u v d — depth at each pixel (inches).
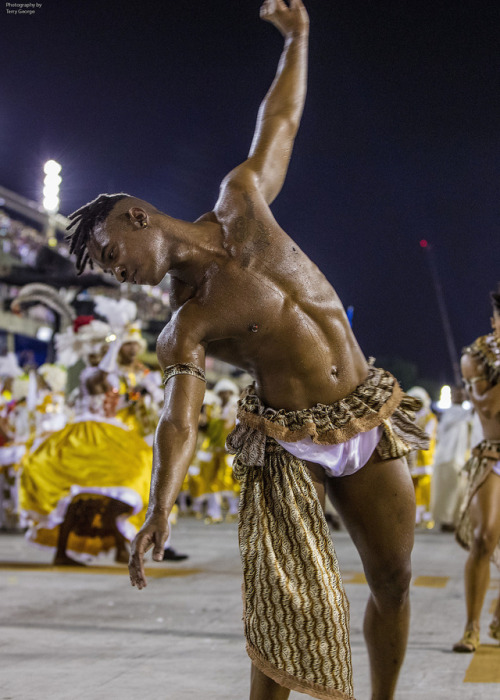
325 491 121.7
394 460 121.7
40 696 151.5
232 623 219.3
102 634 204.2
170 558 352.5
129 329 338.6
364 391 121.3
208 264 117.4
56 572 311.4
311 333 118.6
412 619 230.8
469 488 206.2
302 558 113.8
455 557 382.3
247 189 123.6
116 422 336.8
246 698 151.5
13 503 483.2
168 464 109.4
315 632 111.4
